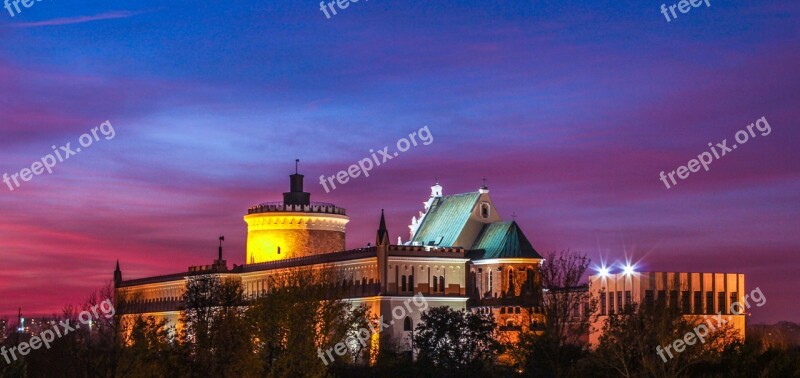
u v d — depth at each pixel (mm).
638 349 155500
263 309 178125
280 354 175125
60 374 199875
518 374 188000
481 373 191750
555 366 176500
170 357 180875
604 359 151500
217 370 174750
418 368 191500
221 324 181000
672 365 149375
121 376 178875
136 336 186500
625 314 175250
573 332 194625
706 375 147250
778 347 160375
